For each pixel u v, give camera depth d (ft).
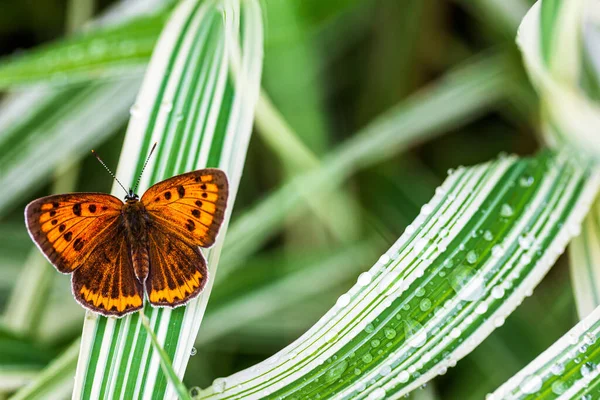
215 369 1.18
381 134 1.14
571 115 0.99
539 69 0.99
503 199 0.98
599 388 0.94
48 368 1.01
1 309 1.17
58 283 1.17
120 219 0.98
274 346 1.19
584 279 1.01
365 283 0.96
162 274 0.97
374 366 0.95
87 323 0.96
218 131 0.99
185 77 1.00
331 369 0.95
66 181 1.19
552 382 0.94
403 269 0.97
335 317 0.96
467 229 0.97
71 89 1.13
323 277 1.14
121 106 1.15
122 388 0.95
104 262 0.97
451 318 0.96
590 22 1.01
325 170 1.13
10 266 1.18
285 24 1.05
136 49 1.07
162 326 0.97
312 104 1.15
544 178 0.99
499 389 0.95
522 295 0.96
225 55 1.00
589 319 0.95
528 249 0.97
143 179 0.99
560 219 0.98
